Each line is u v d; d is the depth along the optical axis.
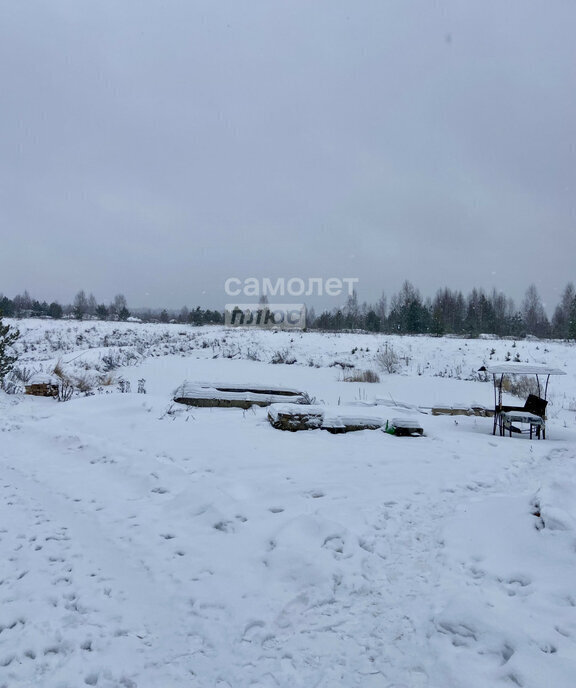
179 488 5.82
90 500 5.52
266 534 4.55
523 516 4.84
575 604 3.36
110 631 3.15
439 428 10.32
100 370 18.33
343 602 3.53
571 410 14.28
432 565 4.09
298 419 9.24
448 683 2.66
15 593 3.56
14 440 8.34
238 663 2.88
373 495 5.73
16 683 2.66
